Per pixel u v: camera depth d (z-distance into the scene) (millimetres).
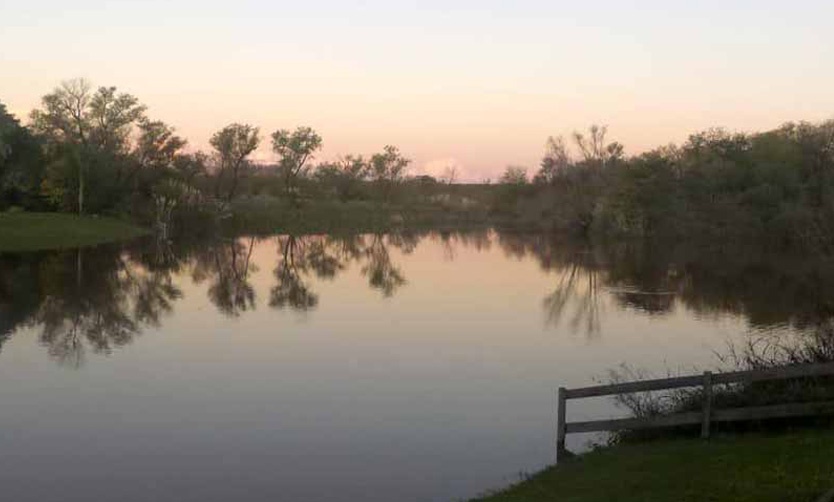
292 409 18969
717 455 11586
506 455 15547
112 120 87375
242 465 15133
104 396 20125
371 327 30750
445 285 45938
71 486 14094
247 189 111750
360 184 125438
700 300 39438
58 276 48188
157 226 86812
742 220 72812
